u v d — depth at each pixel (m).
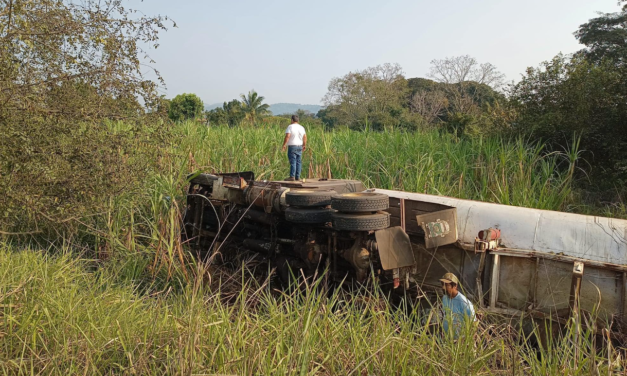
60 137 6.39
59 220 6.37
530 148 12.03
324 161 12.31
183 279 7.01
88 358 3.78
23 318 4.36
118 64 6.60
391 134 13.91
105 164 6.60
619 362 4.08
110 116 6.80
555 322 5.26
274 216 7.19
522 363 4.13
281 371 3.63
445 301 4.98
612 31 28.55
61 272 5.89
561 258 5.26
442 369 3.82
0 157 5.70
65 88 6.27
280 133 14.36
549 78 15.06
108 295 5.51
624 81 13.67
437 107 42.19
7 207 5.94
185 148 12.00
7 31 5.76
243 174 8.07
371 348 4.09
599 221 5.51
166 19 6.68
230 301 6.56
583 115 13.82
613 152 13.19
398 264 5.68
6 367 3.84
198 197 8.67
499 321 5.49
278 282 7.23
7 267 5.62
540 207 8.98
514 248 5.68
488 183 10.60
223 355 3.86
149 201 8.90
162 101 7.14
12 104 5.67
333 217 5.84
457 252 6.05
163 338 4.30
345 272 6.42
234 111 31.55
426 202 6.28
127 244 7.61
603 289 5.08
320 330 4.32
